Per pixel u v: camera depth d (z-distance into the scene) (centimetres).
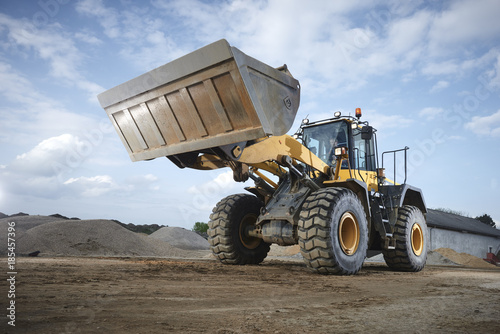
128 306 212
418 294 312
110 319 176
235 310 214
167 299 243
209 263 692
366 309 228
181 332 157
